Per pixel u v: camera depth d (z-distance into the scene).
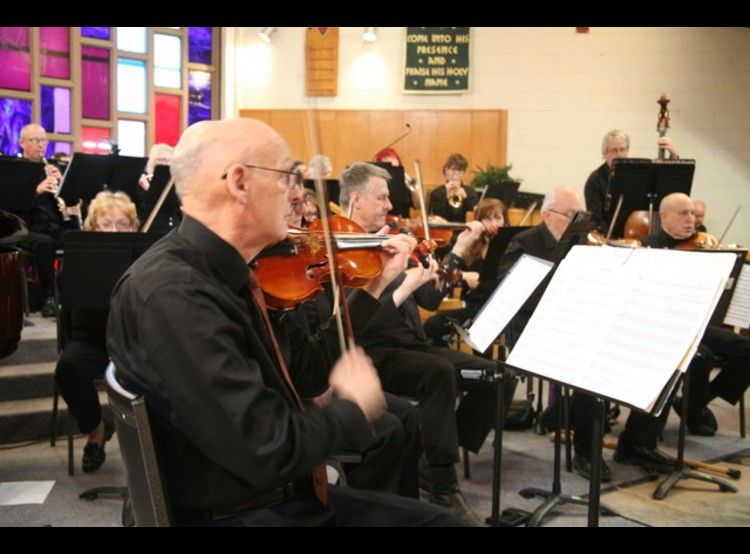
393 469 2.73
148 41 9.48
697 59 9.15
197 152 1.61
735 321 4.17
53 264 5.46
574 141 9.53
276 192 1.63
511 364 2.27
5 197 4.75
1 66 8.36
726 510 3.44
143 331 1.46
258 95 10.23
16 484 3.54
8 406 4.29
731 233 9.23
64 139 8.86
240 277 1.63
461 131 9.78
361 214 3.67
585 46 9.41
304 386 2.05
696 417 4.66
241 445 1.42
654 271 2.06
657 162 5.55
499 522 3.16
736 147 9.16
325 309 2.89
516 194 7.16
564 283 2.29
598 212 6.44
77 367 3.58
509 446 4.32
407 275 3.21
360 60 9.95
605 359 2.03
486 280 4.93
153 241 3.55
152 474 1.39
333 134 10.05
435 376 3.23
